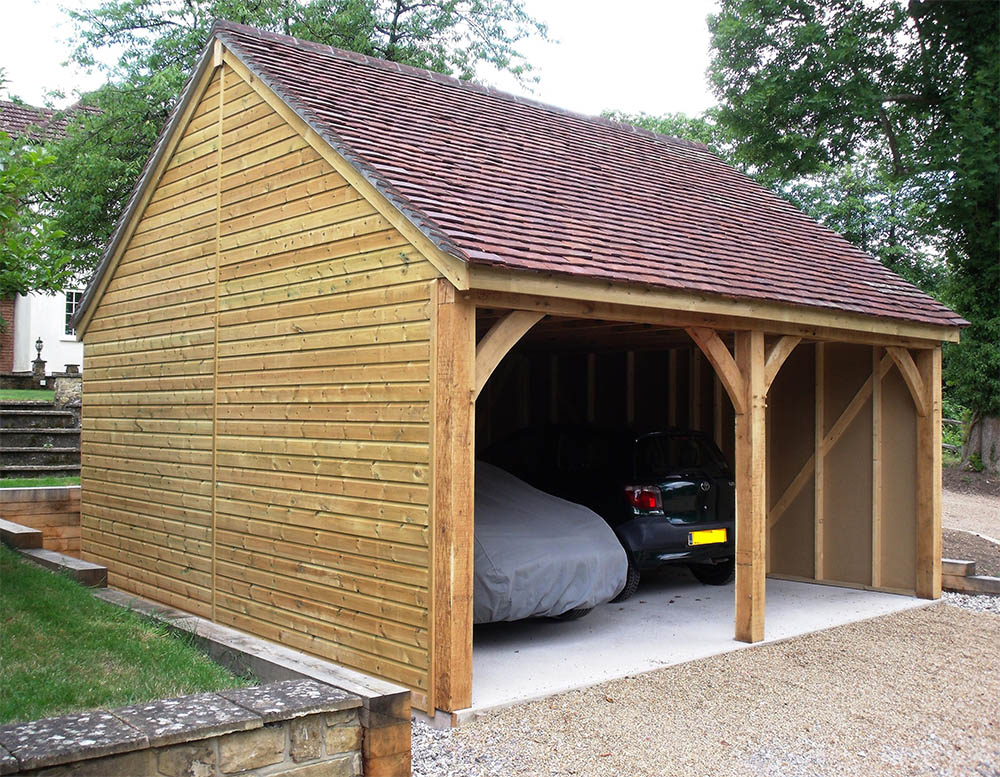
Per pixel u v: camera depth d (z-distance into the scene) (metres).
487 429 12.73
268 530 7.49
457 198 6.61
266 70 7.86
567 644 7.55
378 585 6.33
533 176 8.16
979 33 19.19
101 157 15.79
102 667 5.53
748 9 21.06
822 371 10.70
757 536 7.78
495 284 5.79
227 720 3.72
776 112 20.97
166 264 9.09
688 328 7.45
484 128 9.17
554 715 5.83
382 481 6.34
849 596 9.89
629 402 12.09
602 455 9.38
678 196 10.04
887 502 10.15
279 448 7.40
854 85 19.94
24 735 3.49
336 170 6.88
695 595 9.67
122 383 9.77
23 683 5.06
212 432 8.27
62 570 8.31
